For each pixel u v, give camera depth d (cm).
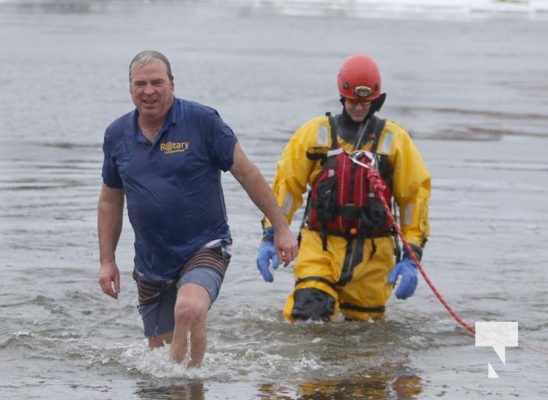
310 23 16888
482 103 8375
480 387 2344
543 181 5191
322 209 2844
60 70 9556
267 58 11262
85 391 2275
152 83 2316
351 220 2839
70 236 3862
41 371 2441
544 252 3794
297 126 6662
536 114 7819
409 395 2272
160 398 2223
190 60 10738
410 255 2766
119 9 19212
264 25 16288
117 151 2391
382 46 13388
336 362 2547
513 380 2405
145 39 13288
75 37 13188
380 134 2830
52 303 3064
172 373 2394
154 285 2431
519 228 4159
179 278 2406
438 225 4172
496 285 3362
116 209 2483
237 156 2369
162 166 2350
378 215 2834
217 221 2400
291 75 9650
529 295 3250
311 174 2873
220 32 14800
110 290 2477
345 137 2841
